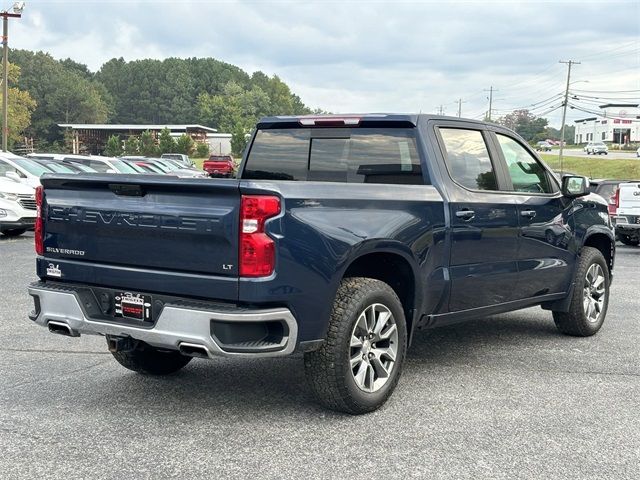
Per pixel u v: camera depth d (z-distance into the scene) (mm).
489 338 6934
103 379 5387
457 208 5266
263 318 3992
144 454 3932
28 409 4668
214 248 4062
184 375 5520
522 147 6332
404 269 4969
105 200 4477
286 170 5855
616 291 10133
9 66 110250
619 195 16656
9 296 8891
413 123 5285
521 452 4020
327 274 4246
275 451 3990
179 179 4215
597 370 5781
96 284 4566
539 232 6184
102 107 175000
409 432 4312
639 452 4051
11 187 15414
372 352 4664
